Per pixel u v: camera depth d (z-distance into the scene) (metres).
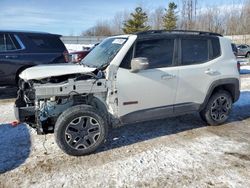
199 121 6.11
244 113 6.79
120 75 4.48
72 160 4.24
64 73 4.28
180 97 5.09
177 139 5.08
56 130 4.15
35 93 4.09
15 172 3.88
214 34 5.56
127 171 3.93
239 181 3.68
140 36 4.71
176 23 47.66
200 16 43.59
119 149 4.63
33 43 8.18
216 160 4.27
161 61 4.87
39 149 4.61
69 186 3.57
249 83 10.91
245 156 4.41
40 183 3.63
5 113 6.66
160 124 5.89
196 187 3.55
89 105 4.40
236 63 5.77
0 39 7.78
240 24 47.78
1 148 4.64
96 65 4.73
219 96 5.64
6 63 7.81
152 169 3.98
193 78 5.15
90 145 4.38
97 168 4.00
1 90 9.51
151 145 4.80
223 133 5.41
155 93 4.79
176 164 4.13
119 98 4.52
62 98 4.37
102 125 4.40
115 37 5.20
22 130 5.48
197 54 5.27
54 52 8.42
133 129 5.57
